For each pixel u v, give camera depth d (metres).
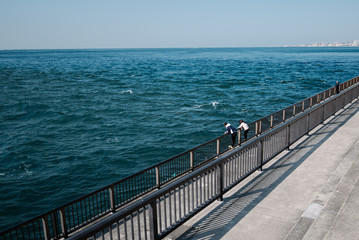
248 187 7.06
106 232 5.82
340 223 4.91
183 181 5.03
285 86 77.06
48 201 21.39
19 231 16.73
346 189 6.07
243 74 110.81
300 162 8.53
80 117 46.91
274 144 8.78
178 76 106.44
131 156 29.88
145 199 4.30
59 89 76.31
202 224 5.52
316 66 146.50
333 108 14.47
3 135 38.25
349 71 117.25
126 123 42.91
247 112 48.19
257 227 5.34
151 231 4.56
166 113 48.66
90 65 170.88
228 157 6.32
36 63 192.50
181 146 32.47
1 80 94.44
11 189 23.27
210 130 38.34
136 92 71.00
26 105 55.41
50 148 32.88
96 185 23.84
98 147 32.81
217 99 60.53
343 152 9.18
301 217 5.38
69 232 7.10
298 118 9.99
